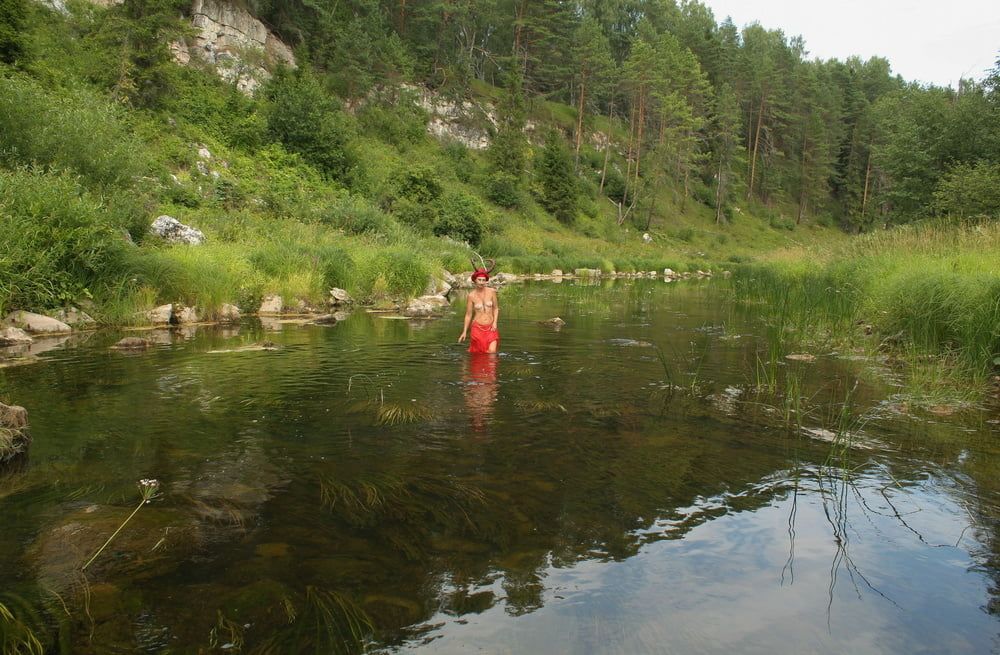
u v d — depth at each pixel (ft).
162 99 85.71
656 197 202.69
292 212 74.74
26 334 27.84
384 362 22.93
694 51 237.66
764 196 246.68
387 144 139.03
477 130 170.81
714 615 7.30
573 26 192.54
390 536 9.13
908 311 27.04
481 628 6.95
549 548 8.89
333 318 36.86
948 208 60.44
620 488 11.09
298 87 106.32
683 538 9.27
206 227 56.49
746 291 57.67
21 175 33.32
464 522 9.64
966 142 69.41
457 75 173.68
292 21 138.62
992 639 6.89
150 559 8.33
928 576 8.25
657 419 15.61
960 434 14.62
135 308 33.37
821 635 6.92
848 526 9.72
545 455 12.73
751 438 14.12
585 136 203.72
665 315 43.24
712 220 212.64
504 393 18.11
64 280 31.73
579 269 114.01
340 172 103.04
